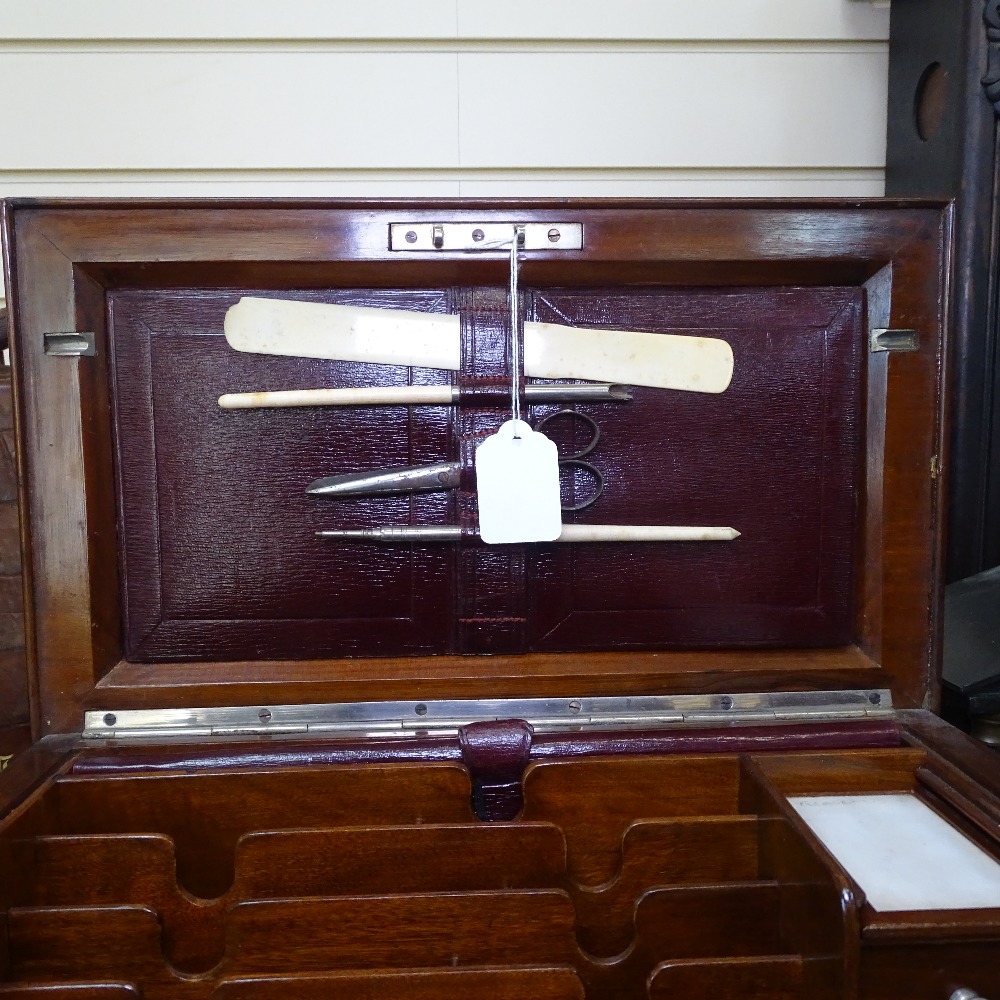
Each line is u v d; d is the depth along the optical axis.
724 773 0.70
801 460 0.76
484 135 1.04
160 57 1.01
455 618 0.75
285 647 0.75
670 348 0.74
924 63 0.96
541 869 0.66
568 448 0.75
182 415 0.73
